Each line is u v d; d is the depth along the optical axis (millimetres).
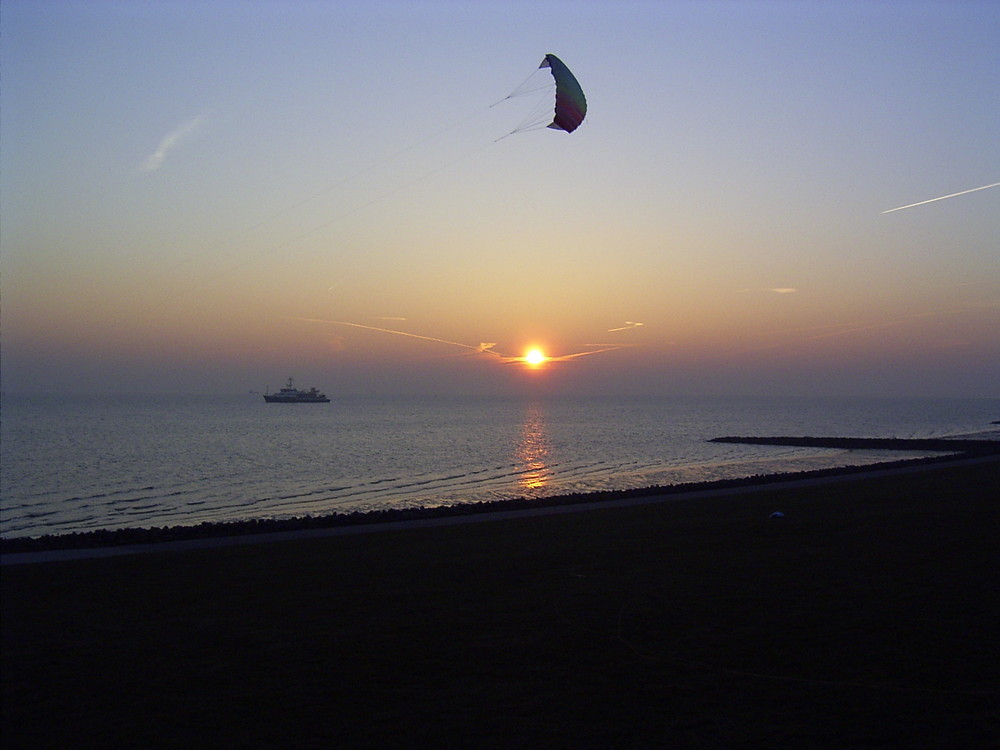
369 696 7496
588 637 9312
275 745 6445
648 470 54500
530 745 6352
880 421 149250
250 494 40562
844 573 12594
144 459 62219
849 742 6277
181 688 7781
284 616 10508
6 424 123625
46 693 7688
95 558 15289
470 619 10219
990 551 14133
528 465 58625
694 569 13266
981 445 73688
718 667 8156
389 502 36875
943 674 7758
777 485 30688
